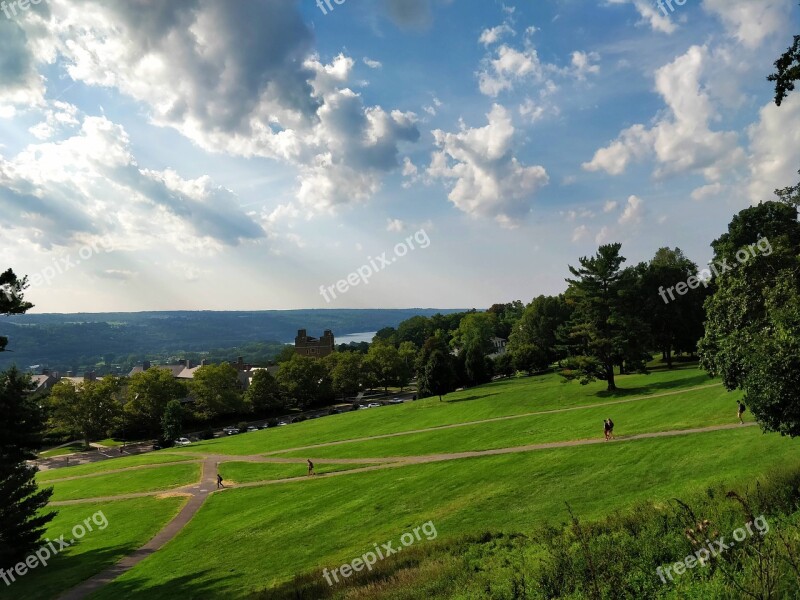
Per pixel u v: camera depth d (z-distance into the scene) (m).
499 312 195.00
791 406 15.03
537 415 52.47
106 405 96.00
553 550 13.93
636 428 37.28
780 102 13.21
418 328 184.38
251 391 109.31
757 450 25.23
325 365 121.69
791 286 18.42
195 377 105.12
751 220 55.97
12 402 31.62
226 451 66.38
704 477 22.98
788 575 7.77
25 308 26.23
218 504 40.00
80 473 63.38
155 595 23.00
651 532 13.02
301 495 37.75
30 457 32.75
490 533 21.28
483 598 12.25
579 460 31.47
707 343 24.14
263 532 30.34
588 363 57.19
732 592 7.69
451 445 46.31
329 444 59.81
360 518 29.47
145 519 38.44
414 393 129.75
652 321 67.12
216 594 21.83
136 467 62.41
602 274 56.38
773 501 13.05
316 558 24.36
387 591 16.17
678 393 48.66
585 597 9.54
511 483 29.91
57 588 26.12
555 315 108.38
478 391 84.69
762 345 16.30
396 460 44.31
